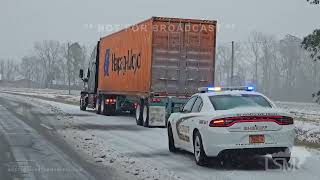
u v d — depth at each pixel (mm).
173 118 12398
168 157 11805
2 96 58844
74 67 111938
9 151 12672
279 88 97500
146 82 21031
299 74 97125
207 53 21266
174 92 20828
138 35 22578
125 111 29375
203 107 10695
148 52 20938
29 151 12703
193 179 9070
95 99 31141
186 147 11492
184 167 10375
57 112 29594
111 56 27672
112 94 27141
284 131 9969
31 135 16422
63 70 129500
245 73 107188
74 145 13953
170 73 20812
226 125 9820
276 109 10242
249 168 10227
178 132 11984
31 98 53531
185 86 20969
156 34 20719
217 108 10359
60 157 11758
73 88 118438
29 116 25703
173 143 12617
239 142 9781
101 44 30609
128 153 12469
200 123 10383
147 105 20734
